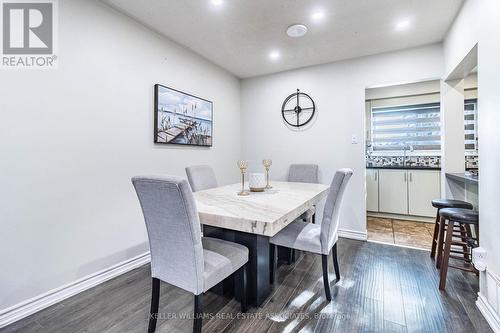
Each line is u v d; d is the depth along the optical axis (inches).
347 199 129.1
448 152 110.3
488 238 64.4
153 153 102.8
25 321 63.9
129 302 72.1
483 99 66.2
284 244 75.6
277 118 150.2
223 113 146.9
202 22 95.0
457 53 89.0
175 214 49.6
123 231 91.1
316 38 106.9
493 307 61.1
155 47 102.8
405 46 114.1
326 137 135.5
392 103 174.1
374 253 107.5
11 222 63.6
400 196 159.6
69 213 75.2
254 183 88.7
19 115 64.9
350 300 72.0
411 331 59.4
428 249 111.7
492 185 62.1
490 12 62.4
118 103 88.9
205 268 54.4
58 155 72.6
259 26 97.7
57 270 72.5
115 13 87.4
